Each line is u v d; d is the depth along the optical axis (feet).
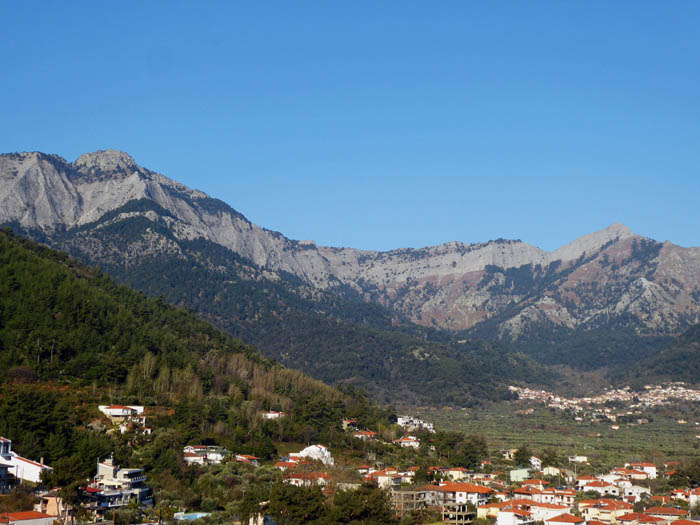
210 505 587.27
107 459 609.01
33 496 522.06
